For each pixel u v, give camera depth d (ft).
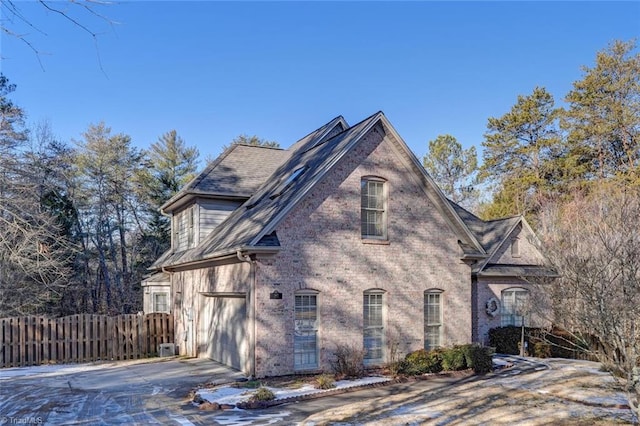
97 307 135.03
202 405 39.34
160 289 90.12
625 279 30.78
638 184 103.45
